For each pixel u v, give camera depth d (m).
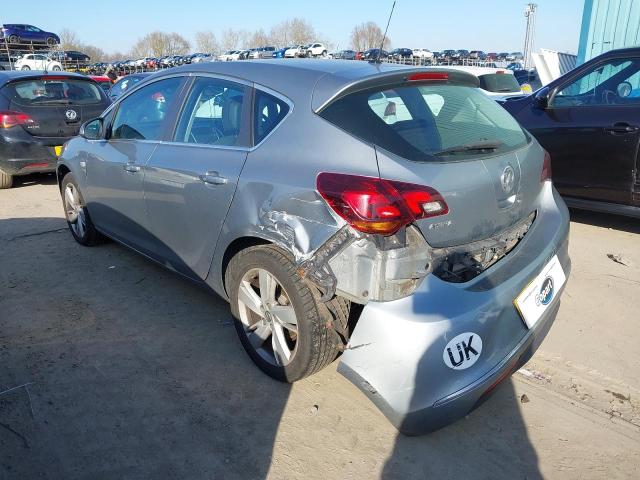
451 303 2.26
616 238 5.19
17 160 7.00
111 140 4.13
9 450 2.50
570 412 2.78
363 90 2.60
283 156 2.67
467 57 44.62
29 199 6.96
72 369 3.12
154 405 2.81
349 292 2.36
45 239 5.29
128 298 4.00
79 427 2.65
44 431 2.62
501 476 2.37
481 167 2.50
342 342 2.68
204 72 3.40
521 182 2.75
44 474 2.36
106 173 4.09
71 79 7.54
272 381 3.00
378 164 2.33
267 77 2.96
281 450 2.51
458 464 2.43
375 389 2.32
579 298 3.97
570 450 2.52
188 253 3.39
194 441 2.56
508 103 5.86
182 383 2.99
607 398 2.89
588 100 5.25
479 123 2.79
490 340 2.36
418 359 2.21
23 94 7.04
